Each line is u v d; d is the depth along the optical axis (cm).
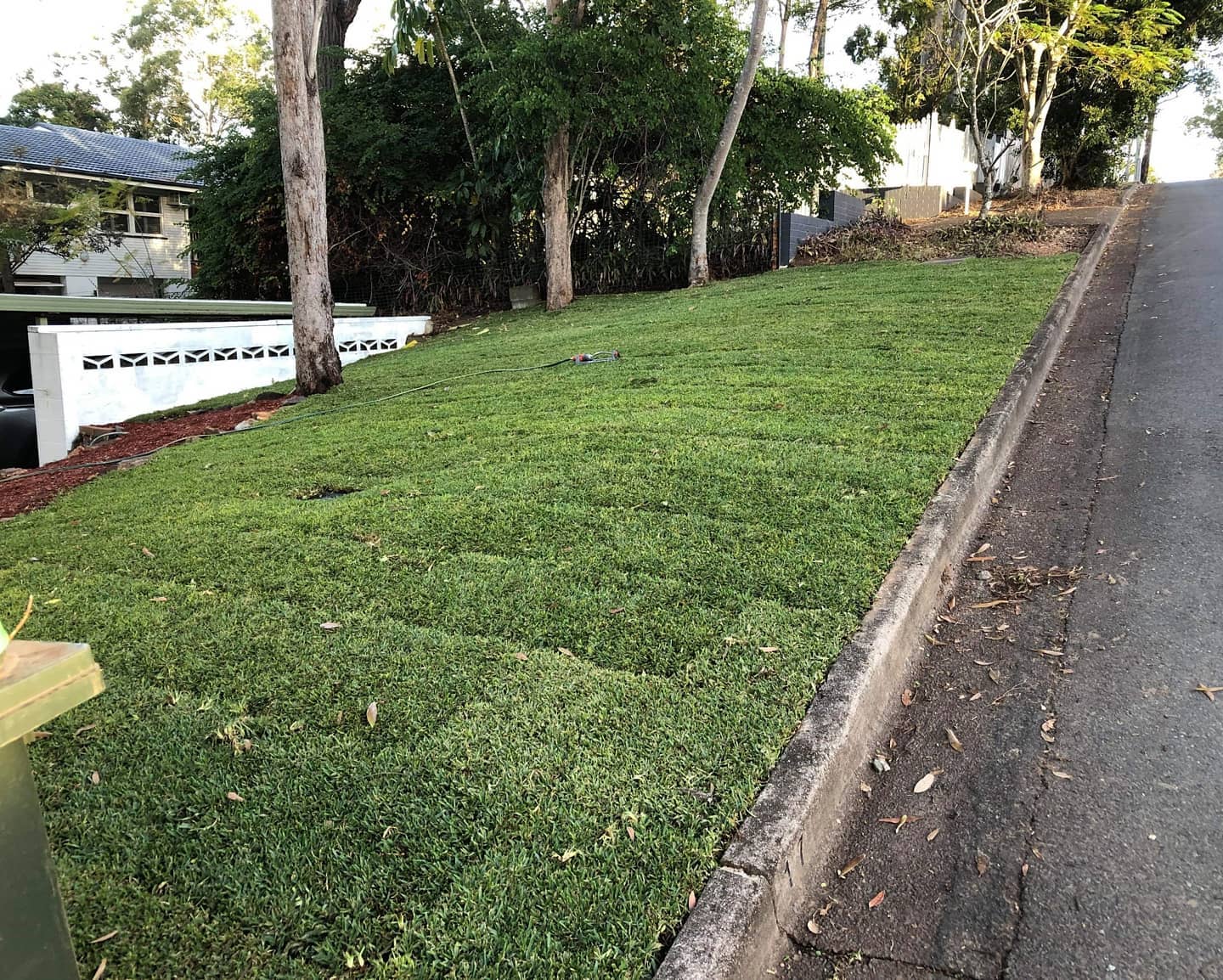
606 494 474
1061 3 1650
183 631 359
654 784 241
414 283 1898
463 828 230
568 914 201
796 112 1670
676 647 313
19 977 129
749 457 508
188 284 2191
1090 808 254
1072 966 205
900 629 322
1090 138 2106
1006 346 723
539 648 322
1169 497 455
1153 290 973
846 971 208
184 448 791
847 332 848
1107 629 345
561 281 1638
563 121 1447
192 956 197
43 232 2356
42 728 291
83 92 3984
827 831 245
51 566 472
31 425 1140
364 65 1880
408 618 354
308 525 480
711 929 193
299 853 226
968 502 438
